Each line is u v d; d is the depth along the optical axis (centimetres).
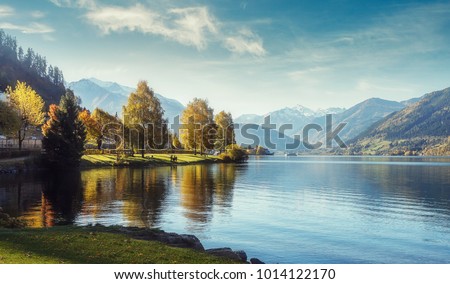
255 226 3588
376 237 3253
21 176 7794
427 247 2972
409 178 9100
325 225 3691
